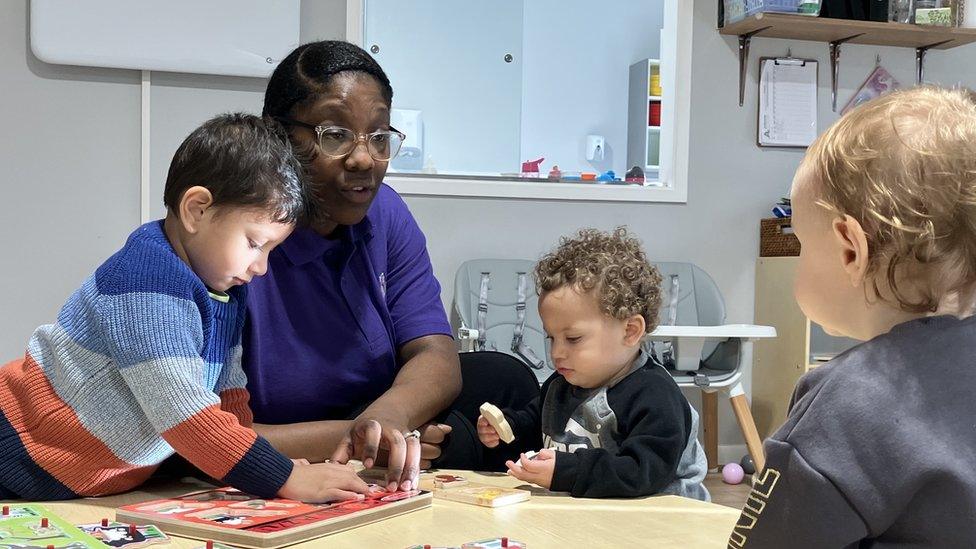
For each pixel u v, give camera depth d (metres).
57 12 3.06
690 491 1.29
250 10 3.22
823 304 0.75
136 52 3.13
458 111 4.78
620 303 1.29
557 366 1.33
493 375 1.51
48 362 1.07
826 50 3.82
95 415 1.03
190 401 0.97
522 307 3.41
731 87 3.74
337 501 1.00
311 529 0.89
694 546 0.88
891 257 0.67
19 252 3.13
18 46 3.10
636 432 1.23
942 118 0.68
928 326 0.68
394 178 3.45
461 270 3.41
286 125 1.31
